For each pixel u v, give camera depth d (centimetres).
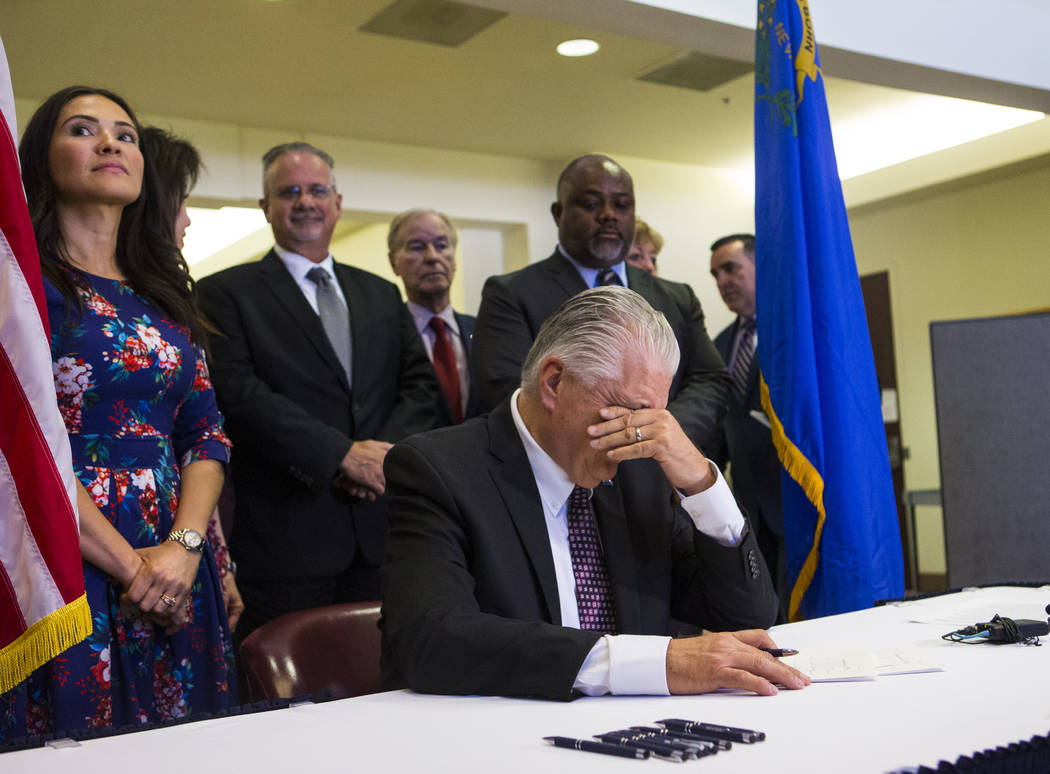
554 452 172
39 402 183
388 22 463
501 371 288
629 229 306
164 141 284
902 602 205
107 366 211
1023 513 338
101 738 125
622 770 101
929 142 691
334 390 312
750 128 649
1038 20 453
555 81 550
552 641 140
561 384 168
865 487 287
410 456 172
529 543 169
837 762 101
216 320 306
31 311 186
